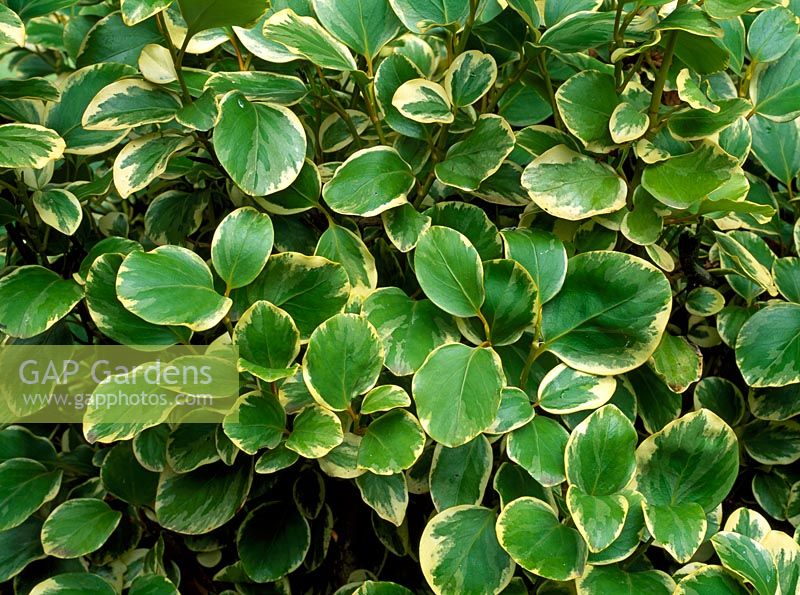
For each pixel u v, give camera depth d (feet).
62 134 2.08
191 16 1.82
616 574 1.83
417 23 2.07
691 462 1.91
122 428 1.83
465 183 1.99
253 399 1.92
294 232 2.17
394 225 2.03
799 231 2.27
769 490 2.27
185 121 1.90
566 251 2.06
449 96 2.05
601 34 2.06
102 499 2.29
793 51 2.21
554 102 2.19
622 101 2.01
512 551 1.76
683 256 2.23
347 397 1.87
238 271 1.89
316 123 2.32
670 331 2.35
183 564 2.55
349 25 2.11
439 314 2.00
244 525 2.28
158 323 1.76
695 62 2.03
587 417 1.90
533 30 2.05
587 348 1.92
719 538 1.81
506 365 2.03
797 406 2.16
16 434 2.37
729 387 2.27
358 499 2.50
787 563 1.86
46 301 1.91
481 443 2.01
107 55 2.28
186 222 2.35
